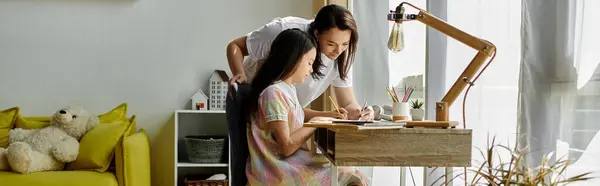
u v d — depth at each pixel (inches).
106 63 167.5
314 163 91.5
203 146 158.9
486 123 97.0
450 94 88.6
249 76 113.8
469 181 99.3
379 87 134.6
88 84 167.0
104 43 167.3
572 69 78.2
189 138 161.2
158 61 168.6
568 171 78.8
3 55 164.2
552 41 81.7
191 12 168.9
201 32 169.2
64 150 139.0
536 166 83.7
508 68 92.4
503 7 93.3
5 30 164.2
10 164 134.9
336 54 98.0
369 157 80.0
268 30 106.7
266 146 92.3
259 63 109.3
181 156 169.5
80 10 166.6
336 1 145.6
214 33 169.3
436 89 112.0
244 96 97.2
